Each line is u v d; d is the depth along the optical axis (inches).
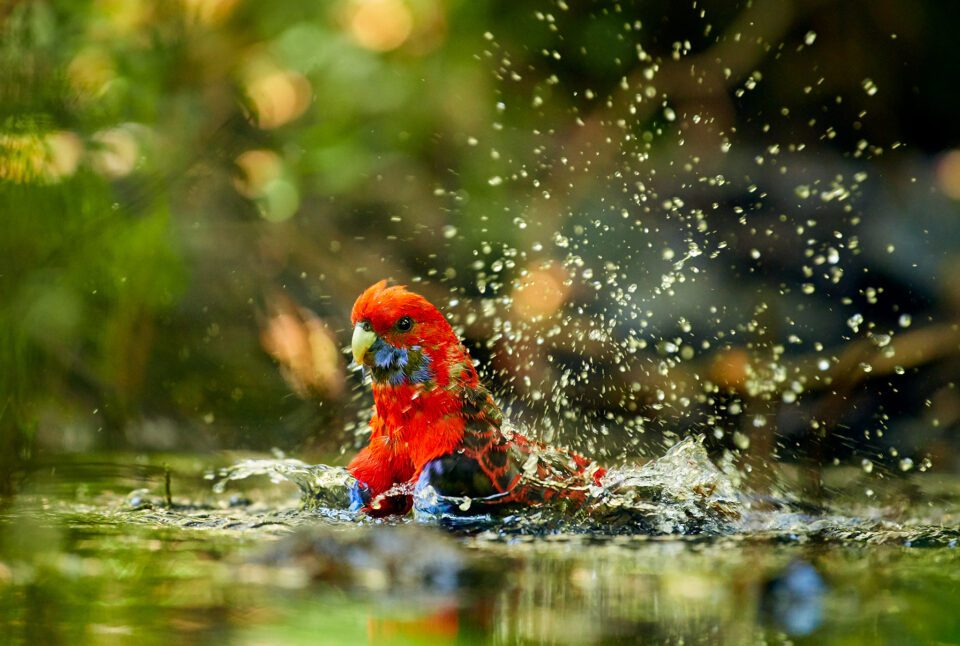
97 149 398.3
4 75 345.7
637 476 295.0
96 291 402.0
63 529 243.3
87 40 474.9
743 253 531.8
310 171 558.3
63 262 371.2
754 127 587.5
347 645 151.8
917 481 345.1
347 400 482.6
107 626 160.4
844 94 586.6
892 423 459.8
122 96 478.0
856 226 534.9
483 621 170.1
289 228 548.4
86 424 401.1
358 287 543.8
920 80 583.5
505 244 552.4
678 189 563.2
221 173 518.0
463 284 548.7
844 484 335.9
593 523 271.3
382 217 569.9
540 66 601.3
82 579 190.7
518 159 581.3
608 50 596.4
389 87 576.1
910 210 537.0
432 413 285.7
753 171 562.9
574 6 596.4
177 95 508.4
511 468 283.4
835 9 577.6
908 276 513.3
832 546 244.4
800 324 504.1
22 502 286.2
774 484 330.0
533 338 494.6
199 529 248.8
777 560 225.0
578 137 589.0
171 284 460.8
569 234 548.7
